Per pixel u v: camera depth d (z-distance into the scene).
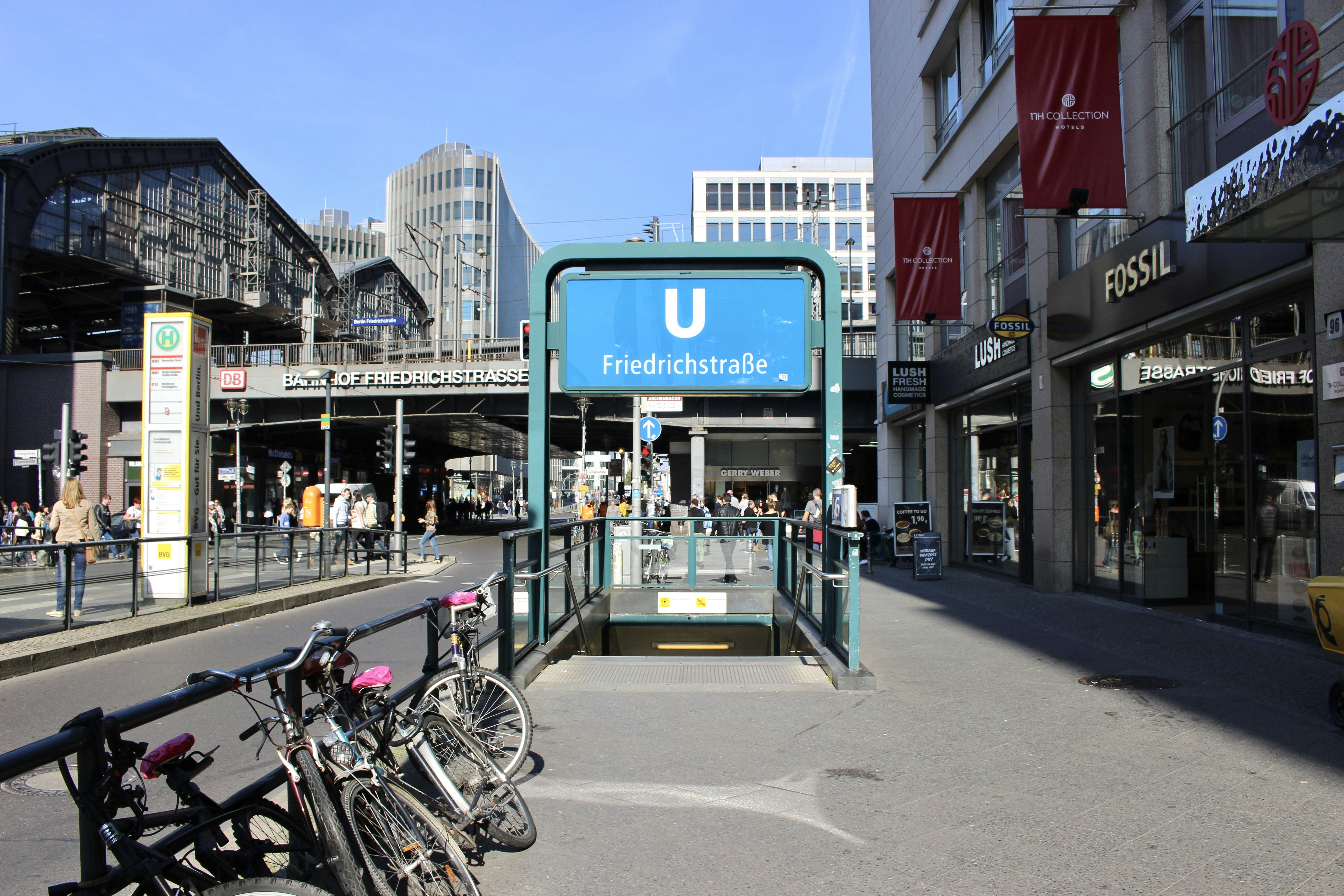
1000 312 16.56
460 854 3.20
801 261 8.66
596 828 4.26
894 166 23.14
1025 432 15.38
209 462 13.61
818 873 3.73
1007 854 3.89
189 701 2.86
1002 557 17.08
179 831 2.76
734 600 12.64
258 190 54.44
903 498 24.28
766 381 8.62
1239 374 9.54
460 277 58.28
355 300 68.56
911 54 21.27
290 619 13.00
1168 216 10.08
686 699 6.83
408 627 11.88
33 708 7.32
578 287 8.73
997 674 7.68
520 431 47.31
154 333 13.20
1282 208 6.13
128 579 11.62
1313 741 5.45
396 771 4.06
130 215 45.53
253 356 38.62
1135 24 11.28
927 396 20.06
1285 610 8.84
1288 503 8.75
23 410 39.03
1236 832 4.07
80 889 2.48
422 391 35.94
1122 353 12.13
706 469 48.75
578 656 8.79
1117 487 12.38
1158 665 7.85
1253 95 9.19
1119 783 4.78
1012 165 15.91
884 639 9.65
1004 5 15.80
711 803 4.57
